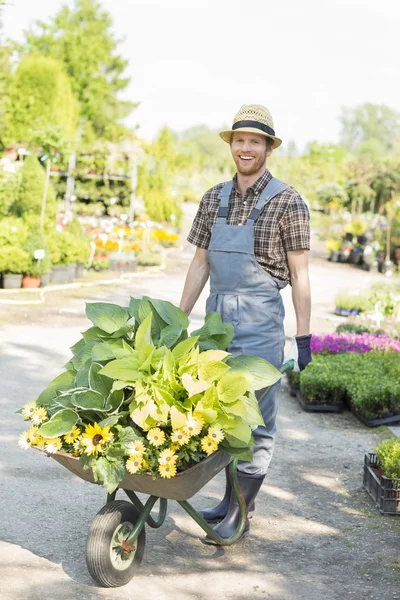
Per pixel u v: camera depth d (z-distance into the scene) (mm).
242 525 3451
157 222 26312
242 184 3547
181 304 3752
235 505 3604
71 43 40250
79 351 3219
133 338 3162
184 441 2793
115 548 3049
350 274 19250
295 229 3439
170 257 20516
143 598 3025
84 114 39438
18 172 14539
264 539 3670
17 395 6113
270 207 3469
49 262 12680
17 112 24672
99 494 4141
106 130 37906
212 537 3346
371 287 13102
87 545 2998
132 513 3084
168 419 2867
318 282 17016
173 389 2893
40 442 2951
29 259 12289
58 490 4156
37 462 4586
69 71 40125
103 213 23609
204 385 2844
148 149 30297
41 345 8195
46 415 3041
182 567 3322
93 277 14758
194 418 2811
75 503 3990
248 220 3475
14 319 9734
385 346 7707
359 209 28156
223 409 2900
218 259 3496
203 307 11617
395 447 4156
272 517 3945
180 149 66688
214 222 3627
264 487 4379
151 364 2912
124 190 23219
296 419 5879
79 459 2893
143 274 16156
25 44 41688
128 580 3111
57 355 7746
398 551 3582
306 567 3387
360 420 5855
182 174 51625
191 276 3744
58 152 18094
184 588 3131
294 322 10891
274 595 3115
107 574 3006
